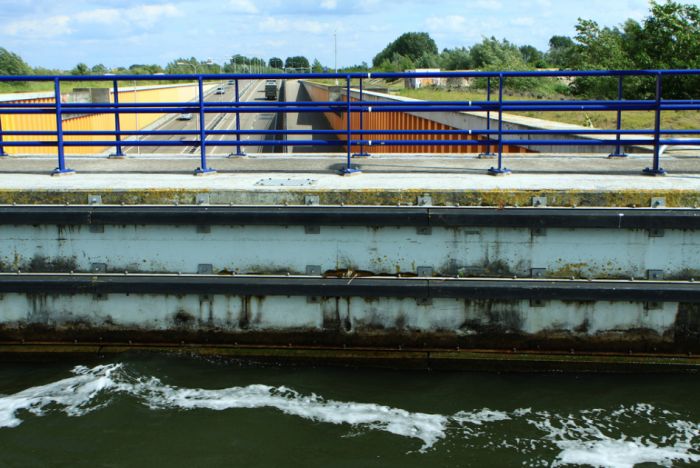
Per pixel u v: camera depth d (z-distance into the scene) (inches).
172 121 2242.9
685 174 351.9
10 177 347.3
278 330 301.6
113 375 289.6
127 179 337.1
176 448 241.6
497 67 1633.9
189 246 299.3
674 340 290.5
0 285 298.5
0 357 307.0
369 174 352.5
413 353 298.5
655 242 286.2
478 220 285.4
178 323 304.2
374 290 289.9
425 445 242.8
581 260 289.4
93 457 236.8
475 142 350.9
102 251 301.1
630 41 1003.9
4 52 3208.7
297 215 290.4
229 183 317.7
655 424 254.7
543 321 293.1
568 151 521.3
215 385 284.7
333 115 1708.9
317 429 252.8
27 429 253.0
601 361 292.4
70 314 305.1
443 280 291.6
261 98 2979.8
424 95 1376.7
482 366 296.2
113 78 350.9
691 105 339.9
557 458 234.5
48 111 355.6
